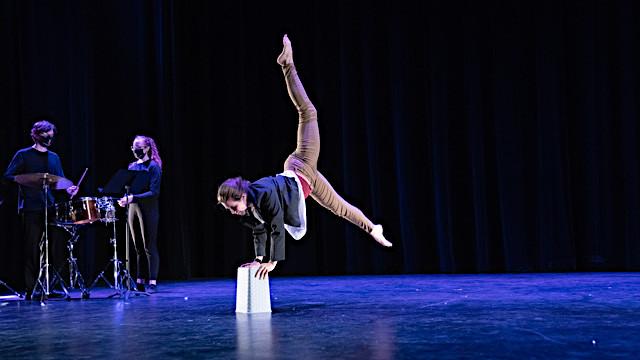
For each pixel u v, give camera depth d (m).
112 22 7.63
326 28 7.84
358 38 7.75
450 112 7.52
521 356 2.39
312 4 7.91
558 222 7.23
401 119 7.52
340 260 7.72
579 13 7.32
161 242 7.64
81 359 2.51
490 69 7.50
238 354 2.52
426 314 3.58
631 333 2.86
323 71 7.80
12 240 6.95
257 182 3.46
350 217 4.05
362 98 7.73
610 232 7.15
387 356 2.42
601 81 7.24
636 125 7.12
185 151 7.89
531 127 7.38
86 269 7.12
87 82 7.35
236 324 3.32
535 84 7.38
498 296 4.50
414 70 7.61
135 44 7.68
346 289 5.36
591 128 7.23
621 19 7.18
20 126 7.07
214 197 7.91
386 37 7.69
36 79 7.15
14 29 7.09
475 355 2.42
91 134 7.34
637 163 7.11
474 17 7.47
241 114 7.90
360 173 7.70
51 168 5.48
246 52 7.98
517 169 7.32
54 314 3.99
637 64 7.17
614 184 7.20
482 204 7.34
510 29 7.43
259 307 3.81
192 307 4.23
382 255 7.55
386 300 4.39
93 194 7.32
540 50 7.35
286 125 7.89
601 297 4.31
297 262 7.73
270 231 3.55
